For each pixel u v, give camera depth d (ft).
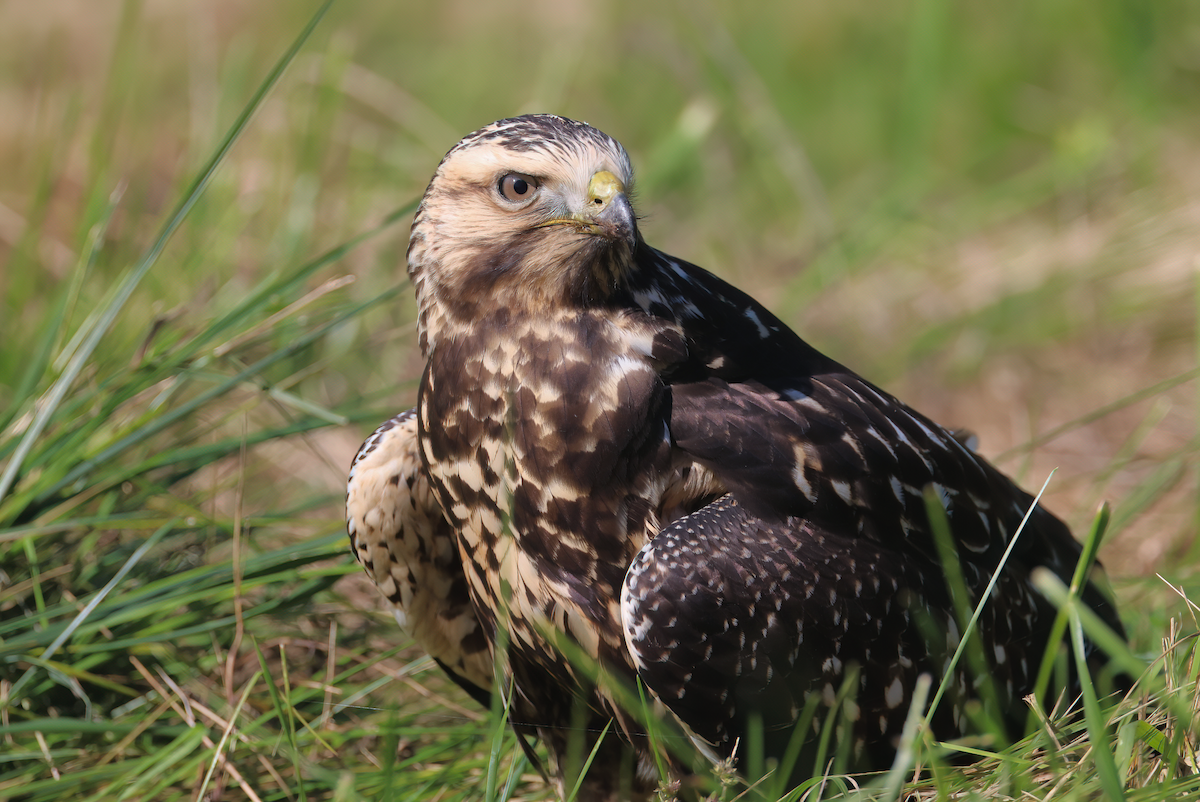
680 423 21.45
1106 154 52.13
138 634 25.59
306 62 43.96
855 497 21.83
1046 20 63.57
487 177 21.70
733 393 21.98
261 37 66.74
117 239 37.70
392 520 24.08
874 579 21.68
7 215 44.45
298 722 25.77
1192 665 20.20
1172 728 19.39
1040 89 62.03
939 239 51.39
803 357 23.40
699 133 50.52
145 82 48.06
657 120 63.00
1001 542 23.52
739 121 56.44
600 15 72.69
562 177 21.29
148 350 28.19
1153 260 45.09
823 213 50.83
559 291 21.52
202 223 38.52
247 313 28.22
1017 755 20.12
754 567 21.02
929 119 59.00
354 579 30.94
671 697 21.17
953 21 64.13
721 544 21.06
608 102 65.41
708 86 61.11
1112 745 19.36
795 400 22.11
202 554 28.37
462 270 22.08
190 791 24.20
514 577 22.44
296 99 42.68
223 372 32.01
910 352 43.68
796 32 69.77
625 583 21.06
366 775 23.68
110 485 26.91
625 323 21.56
